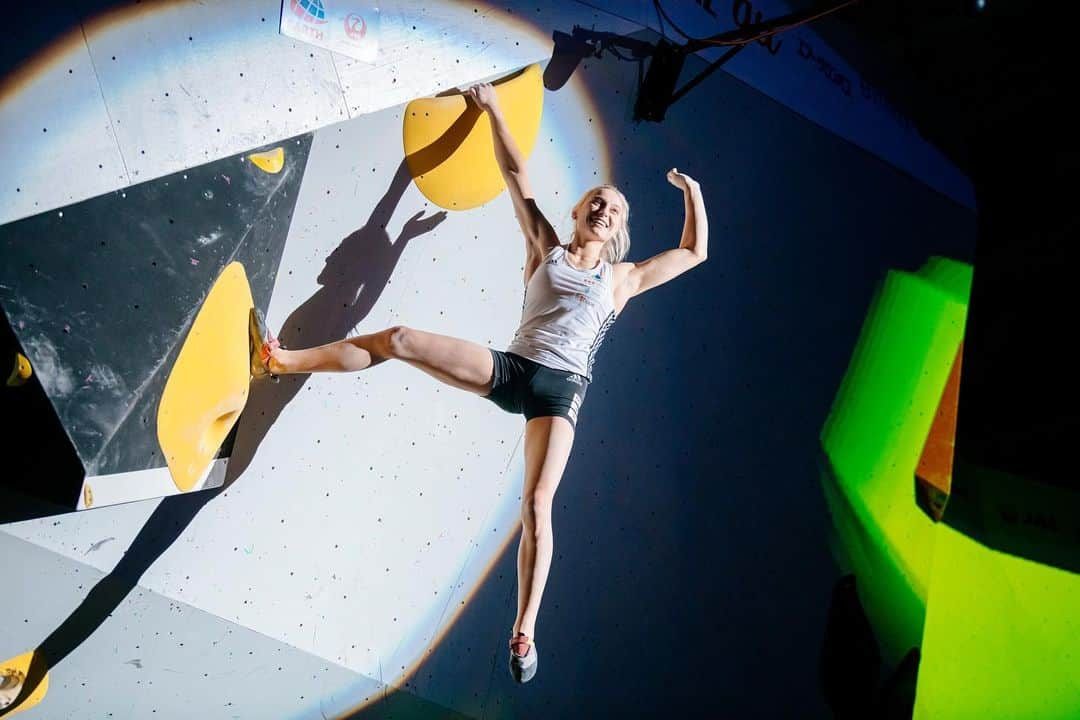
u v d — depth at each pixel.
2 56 2.27
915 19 5.75
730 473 4.71
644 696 4.32
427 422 3.38
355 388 3.16
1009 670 6.05
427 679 3.44
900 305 5.88
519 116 3.50
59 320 2.13
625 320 4.10
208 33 2.69
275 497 2.97
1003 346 6.77
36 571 2.48
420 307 3.34
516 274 3.62
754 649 4.90
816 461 5.27
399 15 3.17
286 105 2.86
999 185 6.92
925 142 6.29
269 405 2.94
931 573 6.03
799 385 5.12
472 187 3.40
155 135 2.55
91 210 2.25
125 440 2.26
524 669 2.73
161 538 2.71
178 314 2.41
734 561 4.75
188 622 2.79
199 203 2.51
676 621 4.46
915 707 5.75
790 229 4.99
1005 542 6.36
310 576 3.08
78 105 2.40
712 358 4.56
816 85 5.16
